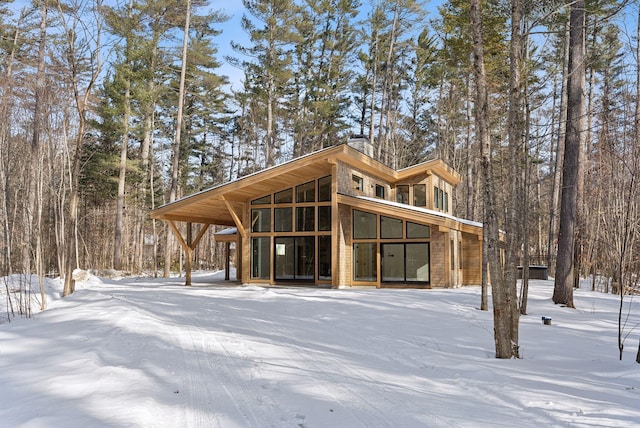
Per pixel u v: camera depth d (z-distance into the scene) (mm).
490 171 7105
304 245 19141
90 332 7781
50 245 18438
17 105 13844
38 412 4082
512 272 7391
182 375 5418
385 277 18219
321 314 10852
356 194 19438
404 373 5801
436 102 35656
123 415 3975
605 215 12711
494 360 6520
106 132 26094
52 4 13219
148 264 39500
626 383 5258
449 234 17750
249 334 8148
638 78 9234
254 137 43906
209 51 30156
